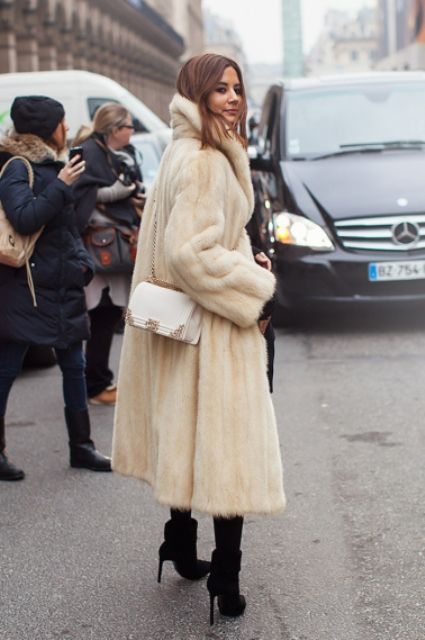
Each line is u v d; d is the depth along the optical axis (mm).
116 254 7129
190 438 3809
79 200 6938
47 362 9000
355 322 10234
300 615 4066
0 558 4785
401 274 9438
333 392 7566
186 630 3980
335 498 5371
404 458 5980
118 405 4086
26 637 3992
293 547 4750
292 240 9578
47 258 5758
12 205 5574
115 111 7082
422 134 10664
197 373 3822
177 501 3809
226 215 3744
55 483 5836
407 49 63219
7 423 7223
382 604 4129
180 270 3670
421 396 7344
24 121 5703
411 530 4887
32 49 32875
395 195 9641
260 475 3777
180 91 3762
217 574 3965
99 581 4480
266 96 12578
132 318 3840
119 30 50656
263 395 3828
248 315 3730
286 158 10445
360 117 10844
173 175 3717
